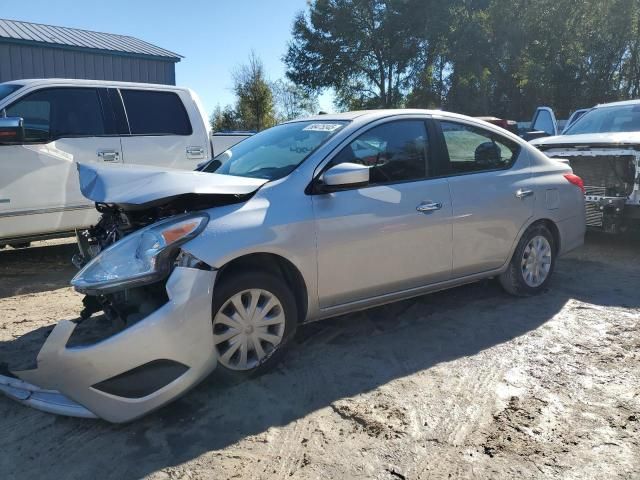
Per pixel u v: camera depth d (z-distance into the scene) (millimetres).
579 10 37781
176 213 3502
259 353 3570
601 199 6648
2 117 5867
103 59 21234
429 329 4453
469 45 37656
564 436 2959
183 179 3496
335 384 3555
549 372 3688
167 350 3064
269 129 4934
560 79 39219
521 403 3299
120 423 3053
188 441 2965
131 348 2982
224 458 2816
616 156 6781
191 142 7480
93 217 6684
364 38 41469
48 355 2994
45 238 6453
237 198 3549
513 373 3682
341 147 3998
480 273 4789
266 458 2814
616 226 6750
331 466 2744
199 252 3201
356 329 4453
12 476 2709
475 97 39719
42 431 3074
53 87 6531
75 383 2994
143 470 2732
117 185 3584
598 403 3287
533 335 4312
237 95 36844
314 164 3869
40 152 6270
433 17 37875
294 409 3268
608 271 6168
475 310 4867
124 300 3318
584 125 8695
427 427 3062
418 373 3697
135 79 22109
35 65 19906
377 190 4062
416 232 4207
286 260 3621
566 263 6562
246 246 3363
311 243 3676
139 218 3568
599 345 4113
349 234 3848
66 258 7316
